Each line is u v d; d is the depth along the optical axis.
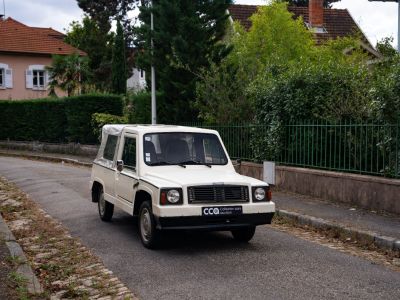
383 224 9.91
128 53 53.50
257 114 16.08
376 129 11.75
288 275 7.24
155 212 8.24
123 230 10.44
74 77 36.75
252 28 25.53
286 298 6.30
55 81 36.75
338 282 6.93
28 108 32.47
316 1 34.81
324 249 8.77
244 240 9.29
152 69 22.72
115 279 7.23
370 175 11.84
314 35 31.61
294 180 13.73
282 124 14.78
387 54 14.26
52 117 31.02
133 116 26.00
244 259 8.10
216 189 8.38
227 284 6.86
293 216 11.02
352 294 6.45
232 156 17.22
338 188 12.26
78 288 7.01
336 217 10.64
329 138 13.21
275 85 15.05
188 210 8.14
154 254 8.46
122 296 6.54
